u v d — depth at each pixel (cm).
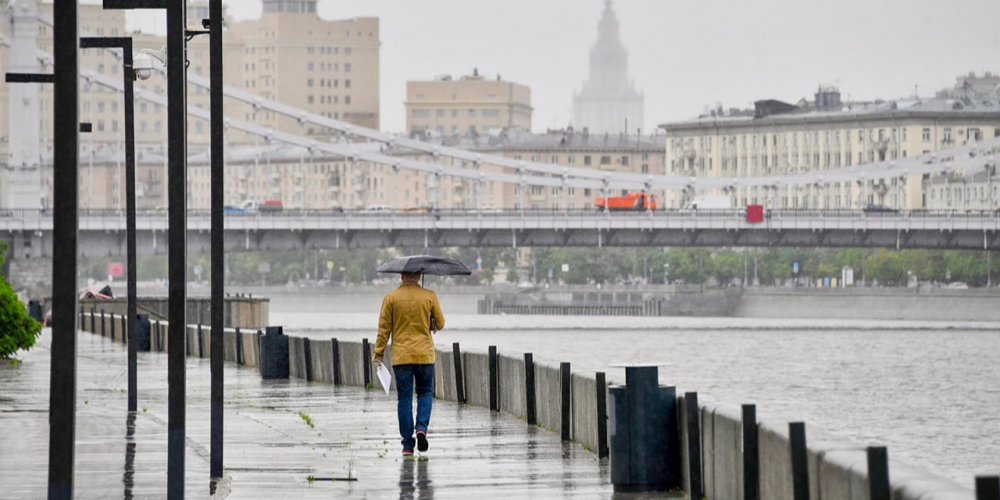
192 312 17612
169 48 2955
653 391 3503
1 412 6112
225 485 3794
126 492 3662
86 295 17575
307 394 7212
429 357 4400
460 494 3666
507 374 5653
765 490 2931
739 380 19962
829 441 2706
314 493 3716
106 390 7562
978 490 2098
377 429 5391
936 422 15238
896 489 2344
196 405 6569
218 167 3891
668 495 3459
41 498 3581
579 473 4003
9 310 9650
